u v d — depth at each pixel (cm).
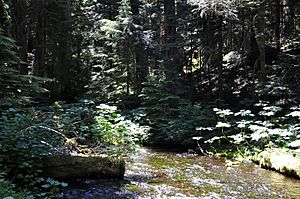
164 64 1634
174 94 1545
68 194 661
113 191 692
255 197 676
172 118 1490
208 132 1333
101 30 1861
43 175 713
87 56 2025
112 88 1842
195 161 1045
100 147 892
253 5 1384
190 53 1748
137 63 1855
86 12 2058
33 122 716
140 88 1800
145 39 1725
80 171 760
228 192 707
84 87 1953
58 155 740
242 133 1215
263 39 1401
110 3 2114
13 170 681
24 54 1689
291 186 760
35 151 676
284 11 1694
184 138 1342
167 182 778
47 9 1933
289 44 1678
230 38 1672
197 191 711
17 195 521
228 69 1783
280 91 1259
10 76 958
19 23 1666
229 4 1298
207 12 1399
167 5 1812
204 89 1705
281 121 1212
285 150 986
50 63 2045
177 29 1767
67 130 823
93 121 965
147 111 1562
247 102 1376
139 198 654
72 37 2019
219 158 1102
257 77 1570
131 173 855
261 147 1098
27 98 1026
